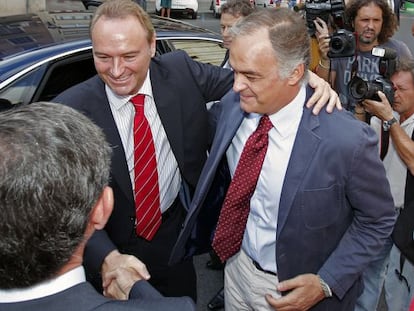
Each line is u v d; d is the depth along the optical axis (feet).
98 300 2.95
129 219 6.43
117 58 5.57
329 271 5.42
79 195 2.84
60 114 3.00
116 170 6.10
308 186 5.09
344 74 9.84
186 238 6.19
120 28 5.49
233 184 5.71
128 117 6.21
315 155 5.04
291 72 4.74
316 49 10.69
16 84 9.03
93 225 3.27
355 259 5.36
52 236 2.76
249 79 4.79
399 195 7.52
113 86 5.82
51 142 2.80
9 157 2.70
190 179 6.66
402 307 7.54
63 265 2.88
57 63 9.64
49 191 2.72
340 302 5.80
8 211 2.66
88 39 10.30
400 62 7.27
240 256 6.28
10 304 2.83
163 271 7.06
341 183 5.06
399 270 7.44
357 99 7.20
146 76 6.13
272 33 4.61
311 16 10.58
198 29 13.30
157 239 6.82
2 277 2.78
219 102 6.59
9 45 9.80
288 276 5.57
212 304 9.89
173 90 6.44
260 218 5.68
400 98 7.21
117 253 5.30
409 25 40.24
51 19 11.53
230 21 10.45
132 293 4.22
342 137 4.97
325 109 5.16
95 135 3.08
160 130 6.43
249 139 5.49
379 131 7.59
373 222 5.29
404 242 6.66
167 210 6.81
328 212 5.20
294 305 5.47
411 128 7.30
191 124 6.56
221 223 6.01
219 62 13.07
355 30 9.84
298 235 5.31
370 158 4.99
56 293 2.88
